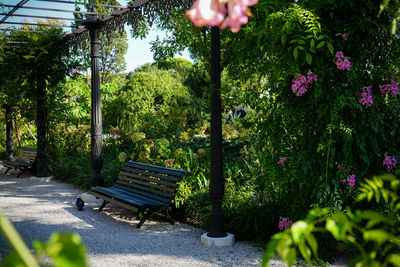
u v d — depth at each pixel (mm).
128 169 5828
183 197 4992
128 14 5230
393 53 3529
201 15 839
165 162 6027
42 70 7945
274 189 4402
